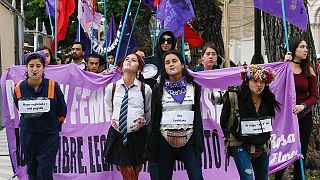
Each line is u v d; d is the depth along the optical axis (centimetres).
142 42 1848
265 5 702
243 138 562
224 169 696
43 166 614
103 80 701
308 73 676
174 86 571
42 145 618
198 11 1376
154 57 685
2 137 1276
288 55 673
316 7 2500
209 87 693
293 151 675
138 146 604
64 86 695
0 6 1327
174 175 684
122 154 600
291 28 845
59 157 689
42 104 611
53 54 912
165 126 568
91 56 871
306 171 823
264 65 675
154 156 574
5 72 687
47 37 2183
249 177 559
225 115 573
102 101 702
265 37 881
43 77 629
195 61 1354
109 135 613
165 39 653
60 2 1019
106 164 695
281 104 645
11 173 875
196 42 998
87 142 697
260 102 573
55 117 626
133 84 607
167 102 568
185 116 566
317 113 858
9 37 1470
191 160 569
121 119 597
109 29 1368
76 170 691
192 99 570
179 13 703
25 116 612
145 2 1031
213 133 695
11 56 1504
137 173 614
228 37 957
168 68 567
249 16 3167
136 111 600
